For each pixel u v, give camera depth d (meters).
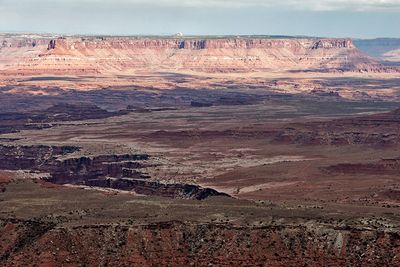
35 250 183.12
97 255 180.62
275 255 175.25
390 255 170.12
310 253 174.62
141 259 178.75
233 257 176.12
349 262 170.75
